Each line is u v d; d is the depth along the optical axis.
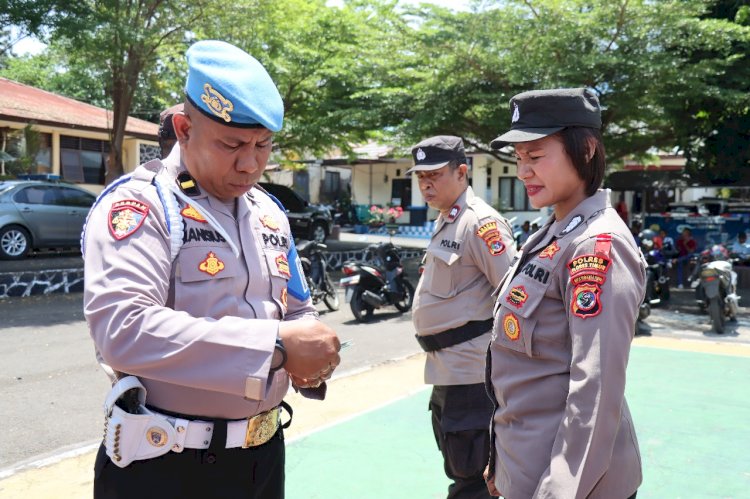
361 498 3.16
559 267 1.57
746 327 8.02
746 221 12.34
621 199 15.91
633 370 5.64
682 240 11.98
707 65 10.48
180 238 1.46
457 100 12.16
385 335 7.49
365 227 25.30
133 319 1.28
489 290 2.66
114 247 1.38
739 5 11.71
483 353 2.60
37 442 3.94
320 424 4.23
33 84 26.56
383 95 12.95
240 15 12.02
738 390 4.99
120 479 1.49
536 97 1.62
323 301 9.25
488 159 21.50
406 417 4.33
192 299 1.45
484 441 2.58
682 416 4.35
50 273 9.85
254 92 1.41
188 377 1.28
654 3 10.38
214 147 1.46
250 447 1.57
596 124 1.64
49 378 5.35
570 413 1.42
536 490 1.45
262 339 1.30
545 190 1.66
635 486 1.59
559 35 10.51
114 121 12.94
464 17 11.34
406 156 15.46
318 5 14.37
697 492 3.22
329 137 14.52
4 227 11.91
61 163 17.92
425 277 2.80
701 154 13.04
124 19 10.82
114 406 1.47
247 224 1.62
